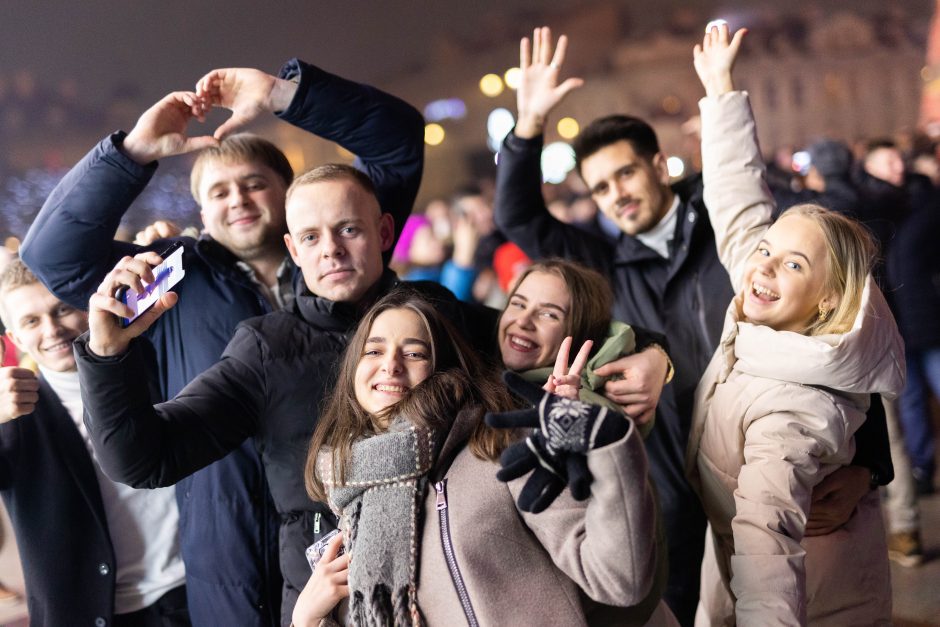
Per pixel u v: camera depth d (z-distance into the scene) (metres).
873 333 2.10
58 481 2.53
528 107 3.31
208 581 2.42
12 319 2.57
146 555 2.58
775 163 7.69
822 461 2.14
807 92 20.20
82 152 18.86
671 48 21.08
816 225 2.21
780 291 2.20
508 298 2.34
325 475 1.91
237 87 2.58
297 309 2.30
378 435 1.87
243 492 2.42
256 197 2.68
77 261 2.39
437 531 1.77
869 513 2.32
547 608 1.74
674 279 3.17
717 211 2.68
